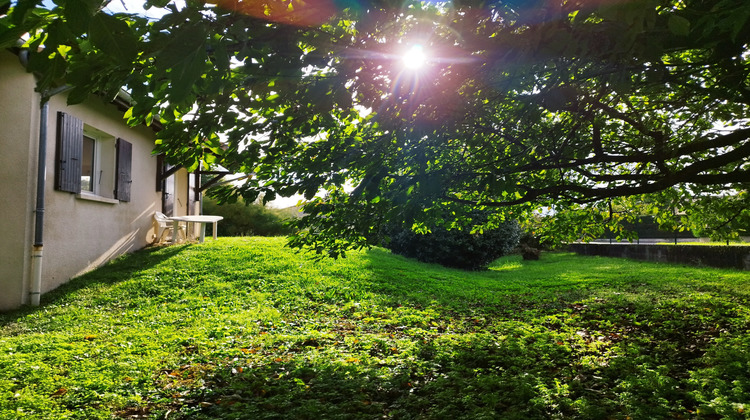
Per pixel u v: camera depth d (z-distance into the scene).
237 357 5.70
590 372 5.08
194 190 17.92
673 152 4.63
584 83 4.09
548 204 7.74
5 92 7.62
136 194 12.38
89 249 9.95
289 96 3.13
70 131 8.87
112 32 1.15
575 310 9.17
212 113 2.96
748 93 3.87
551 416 3.83
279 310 8.40
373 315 8.34
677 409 3.90
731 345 5.56
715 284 10.93
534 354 5.79
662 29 2.38
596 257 22.77
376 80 3.26
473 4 2.40
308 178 4.30
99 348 5.79
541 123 6.19
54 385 4.56
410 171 4.77
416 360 5.50
